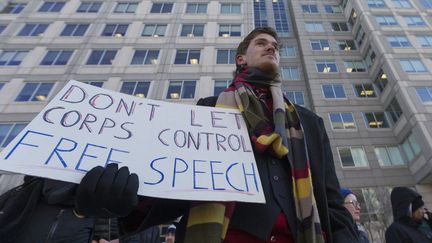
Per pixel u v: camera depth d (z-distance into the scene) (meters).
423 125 15.00
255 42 2.03
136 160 1.18
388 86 18.11
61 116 1.23
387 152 16.64
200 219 1.10
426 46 19.03
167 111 1.50
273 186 1.26
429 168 14.17
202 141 1.37
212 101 1.93
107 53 18.20
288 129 1.54
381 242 12.55
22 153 1.00
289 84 21.41
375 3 22.33
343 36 23.59
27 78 16.36
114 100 1.44
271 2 29.55
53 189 1.58
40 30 19.27
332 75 20.89
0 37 18.33
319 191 1.35
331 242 1.23
